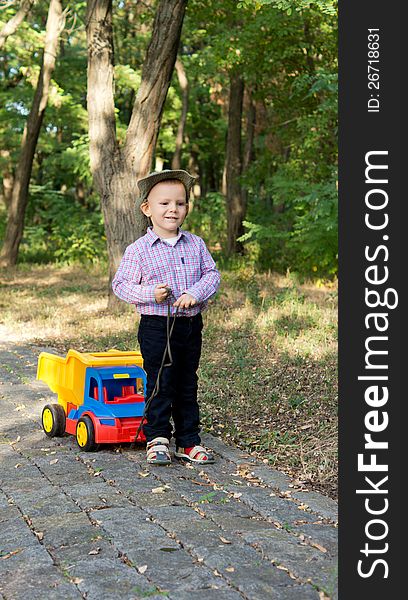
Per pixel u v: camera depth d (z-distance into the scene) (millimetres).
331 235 15359
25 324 12180
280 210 23875
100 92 12539
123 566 3609
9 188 30484
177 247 5445
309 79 15938
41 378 6379
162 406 5375
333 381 7641
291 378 7930
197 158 32500
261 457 5539
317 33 17391
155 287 5207
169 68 12406
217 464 5344
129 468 5207
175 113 28219
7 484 4895
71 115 26312
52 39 20781
